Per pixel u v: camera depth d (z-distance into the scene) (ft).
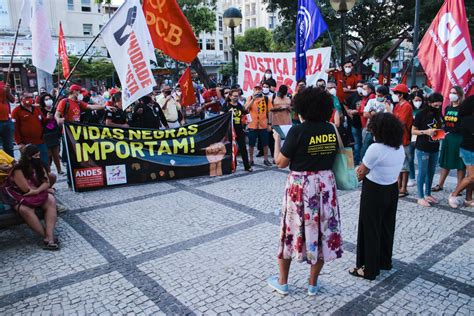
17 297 12.48
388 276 13.20
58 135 27.68
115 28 22.24
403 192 21.34
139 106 28.55
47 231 16.22
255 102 29.32
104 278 13.53
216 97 39.65
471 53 23.70
